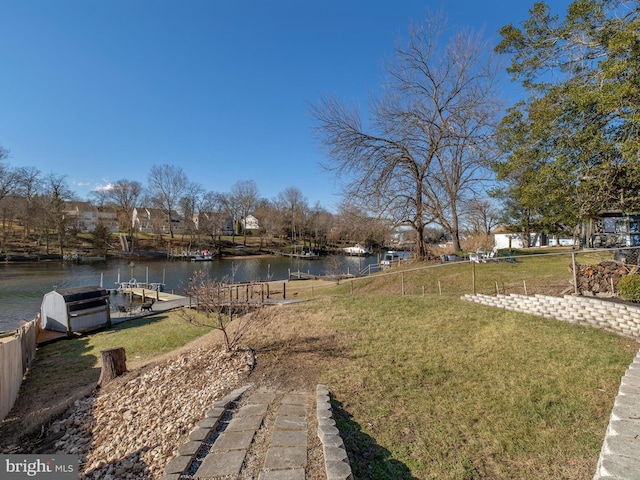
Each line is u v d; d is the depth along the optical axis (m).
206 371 5.94
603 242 16.78
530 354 5.68
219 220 60.12
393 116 18.27
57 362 9.04
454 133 17.62
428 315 8.21
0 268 35.62
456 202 20.02
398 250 49.56
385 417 4.04
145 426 4.58
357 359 5.90
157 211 63.66
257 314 8.74
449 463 3.24
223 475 2.88
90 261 43.38
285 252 59.38
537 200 11.65
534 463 3.25
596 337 6.23
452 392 4.63
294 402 4.41
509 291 10.87
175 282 30.34
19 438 4.98
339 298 10.86
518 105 12.63
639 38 8.94
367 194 18.53
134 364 7.88
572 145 10.52
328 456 3.04
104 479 3.66
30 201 44.72
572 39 11.53
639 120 8.48
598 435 3.60
